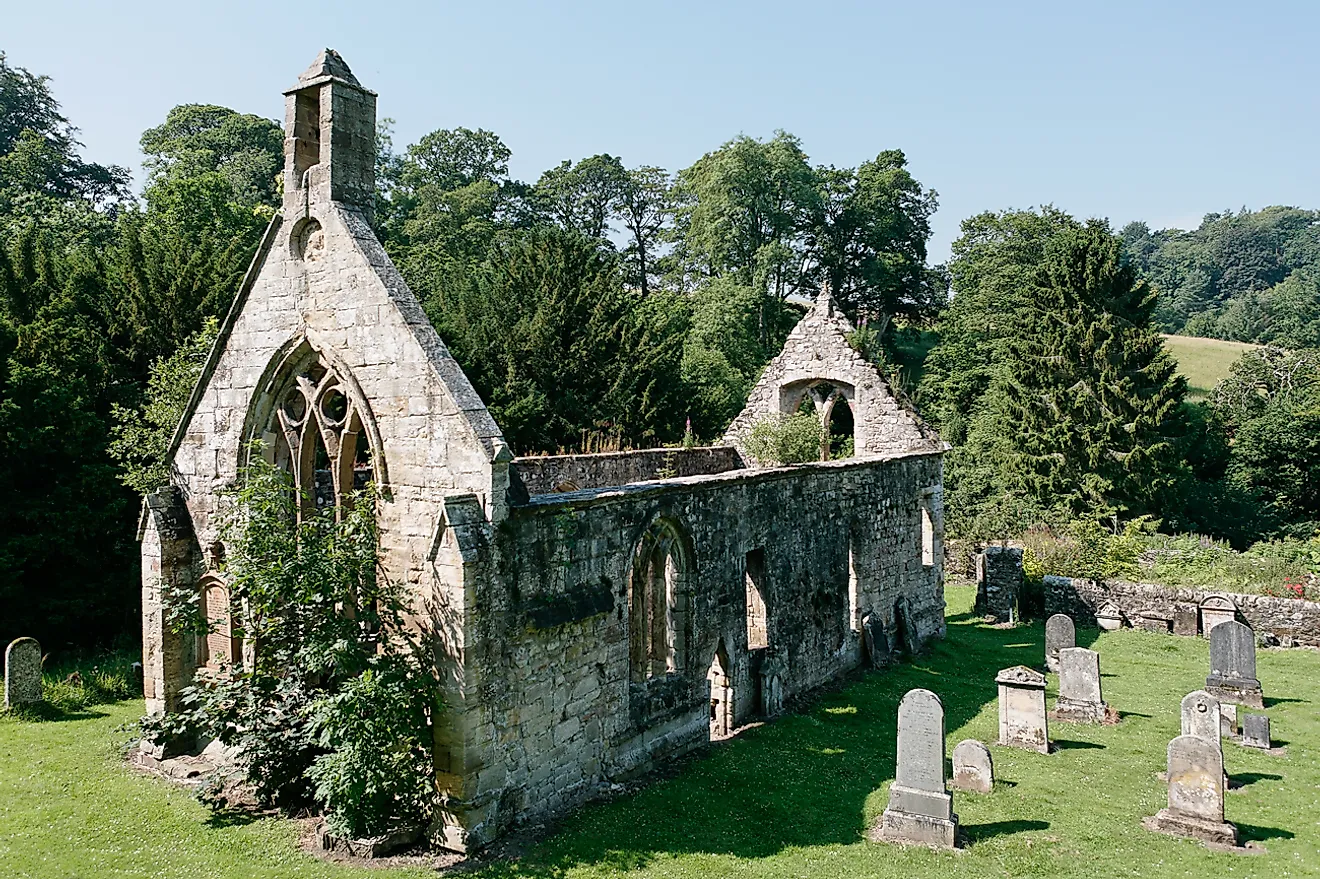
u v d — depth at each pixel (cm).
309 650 1124
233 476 1444
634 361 3819
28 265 2862
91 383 2558
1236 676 1997
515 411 3341
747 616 1788
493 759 1159
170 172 5494
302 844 1145
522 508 1187
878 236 6309
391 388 1220
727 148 5972
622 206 7656
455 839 1122
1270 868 1168
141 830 1189
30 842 1148
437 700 1124
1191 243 16438
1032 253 6097
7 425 2138
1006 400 4594
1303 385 5603
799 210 6028
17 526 2195
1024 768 1553
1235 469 4797
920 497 2555
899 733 1275
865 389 2644
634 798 1333
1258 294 12225
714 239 5819
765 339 5775
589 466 2020
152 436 2238
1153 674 2247
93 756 1494
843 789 1433
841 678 2098
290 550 1202
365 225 1302
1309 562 3122
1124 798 1418
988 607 2948
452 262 4941
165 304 2891
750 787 1414
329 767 1090
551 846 1152
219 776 1280
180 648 1491
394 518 1217
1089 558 3064
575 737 1307
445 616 1123
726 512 1670
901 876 1122
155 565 1472
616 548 1384
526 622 1202
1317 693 2081
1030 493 4372
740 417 2778
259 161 5916
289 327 1350
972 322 5972
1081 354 4397
